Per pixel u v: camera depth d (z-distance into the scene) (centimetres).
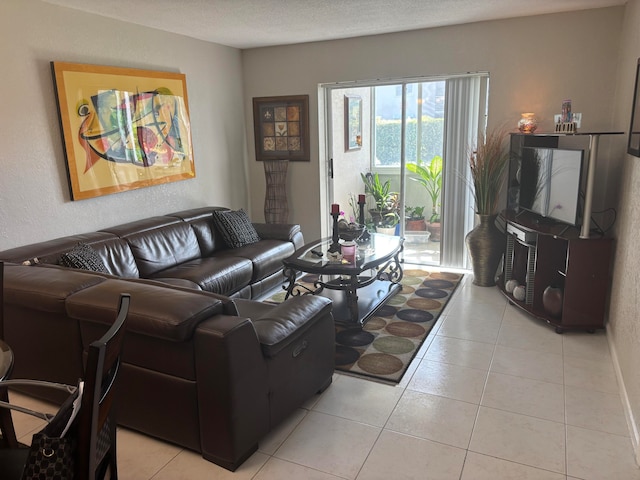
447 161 511
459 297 445
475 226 489
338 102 561
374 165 560
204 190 531
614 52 414
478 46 462
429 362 323
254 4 368
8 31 330
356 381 301
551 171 390
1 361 172
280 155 584
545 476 215
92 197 397
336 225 412
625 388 272
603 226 418
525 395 281
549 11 420
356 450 236
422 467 223
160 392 229
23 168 346
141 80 433
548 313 373
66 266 318
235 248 466
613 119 419
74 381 256
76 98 376
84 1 353
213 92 534
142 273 393
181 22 425
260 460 229
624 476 214
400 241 451
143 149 441
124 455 234
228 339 206
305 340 262
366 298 421
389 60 504
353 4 374
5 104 332
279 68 560
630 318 279
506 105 463
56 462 117
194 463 228
